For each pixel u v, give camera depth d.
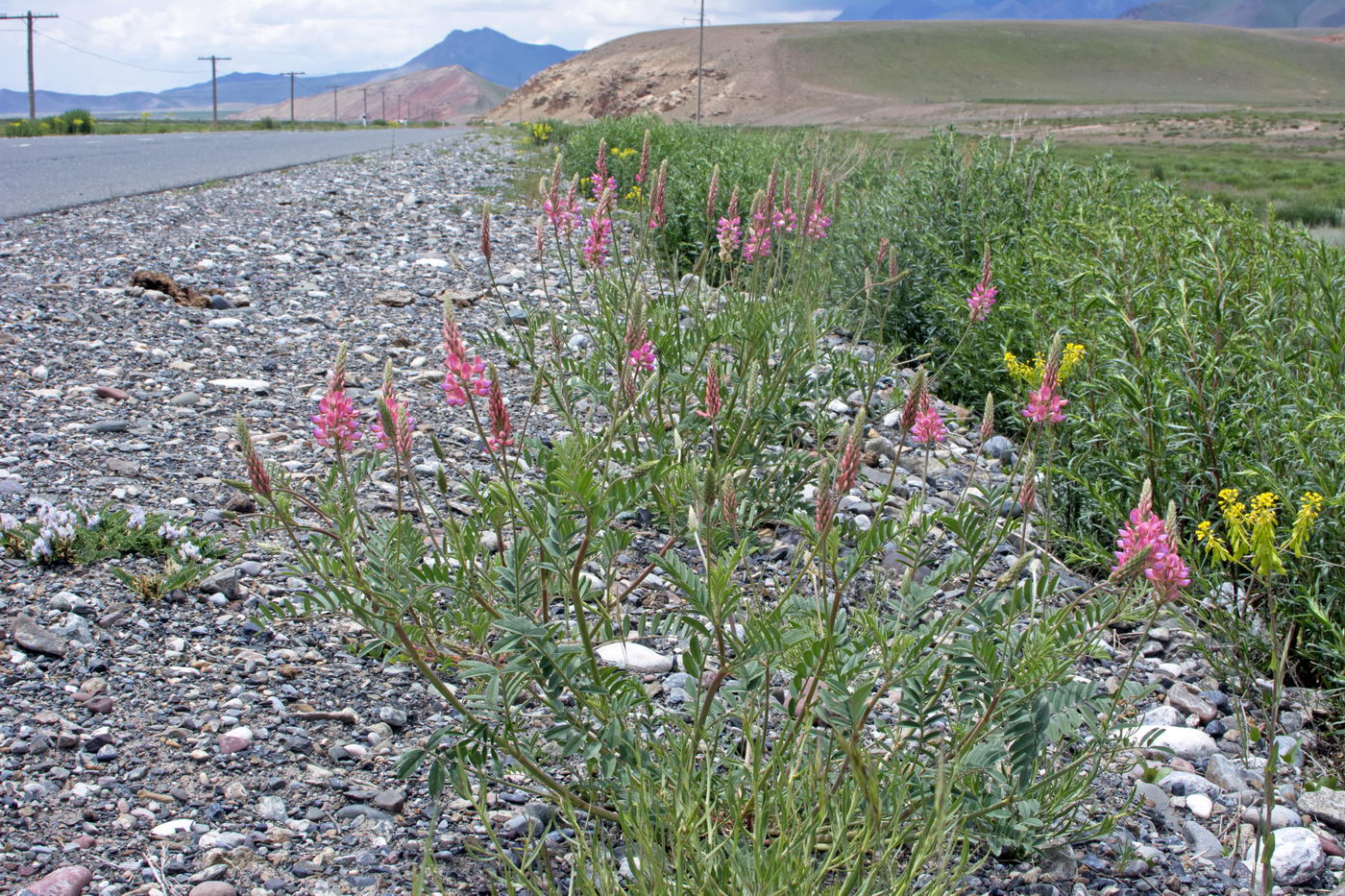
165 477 4.64
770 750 2.88
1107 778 3.21
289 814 2.64
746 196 10.05
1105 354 5.07
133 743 2.83
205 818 2.59
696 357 4.50
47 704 2.95
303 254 9.89
